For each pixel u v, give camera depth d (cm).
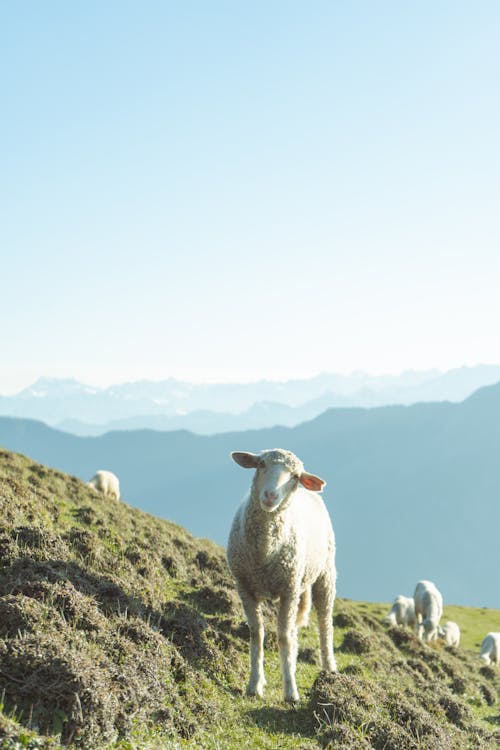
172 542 2066
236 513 1191
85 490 2234
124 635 952
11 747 578
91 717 678
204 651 1140
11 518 1369
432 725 1122
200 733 854
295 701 1095
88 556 1412
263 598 1172
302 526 1177
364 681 1205
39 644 739
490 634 3700
